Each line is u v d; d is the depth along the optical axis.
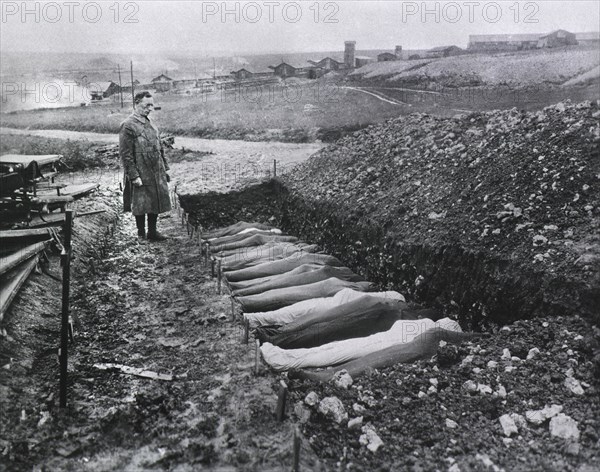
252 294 8.17
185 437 4.25
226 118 29.78
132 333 6.13
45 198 8.67
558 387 4.93
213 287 7.57
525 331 6.00
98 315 6.56
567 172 8.30
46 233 7.43
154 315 6.65
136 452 4.09
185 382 5.07
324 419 4.59
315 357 6.04
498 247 7.64
